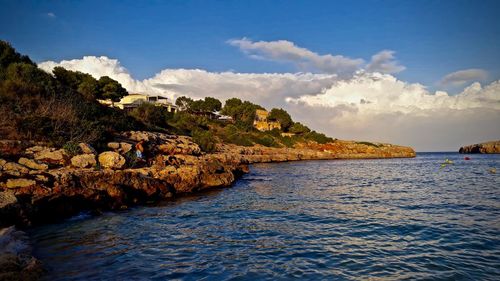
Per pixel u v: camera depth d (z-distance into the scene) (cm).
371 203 2108
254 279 882
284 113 13575
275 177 4141
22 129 2377
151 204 2169
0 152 1969
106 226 1516
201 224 1553
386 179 3853
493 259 1030
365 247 1162
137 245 1202
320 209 1908
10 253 972
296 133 12794
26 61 4662
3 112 2450
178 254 1097
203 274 918
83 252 1118
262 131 11944
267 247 1172
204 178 2972
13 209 1433
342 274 916
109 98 6675
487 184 3180
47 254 1095
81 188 1859
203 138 5719
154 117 6519
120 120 4388
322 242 1227
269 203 2158
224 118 12356
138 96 9550
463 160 9650
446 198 2294
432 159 11056
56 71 5581
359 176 4275
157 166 2745
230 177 3291
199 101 11625
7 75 3509
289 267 973
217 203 2189
